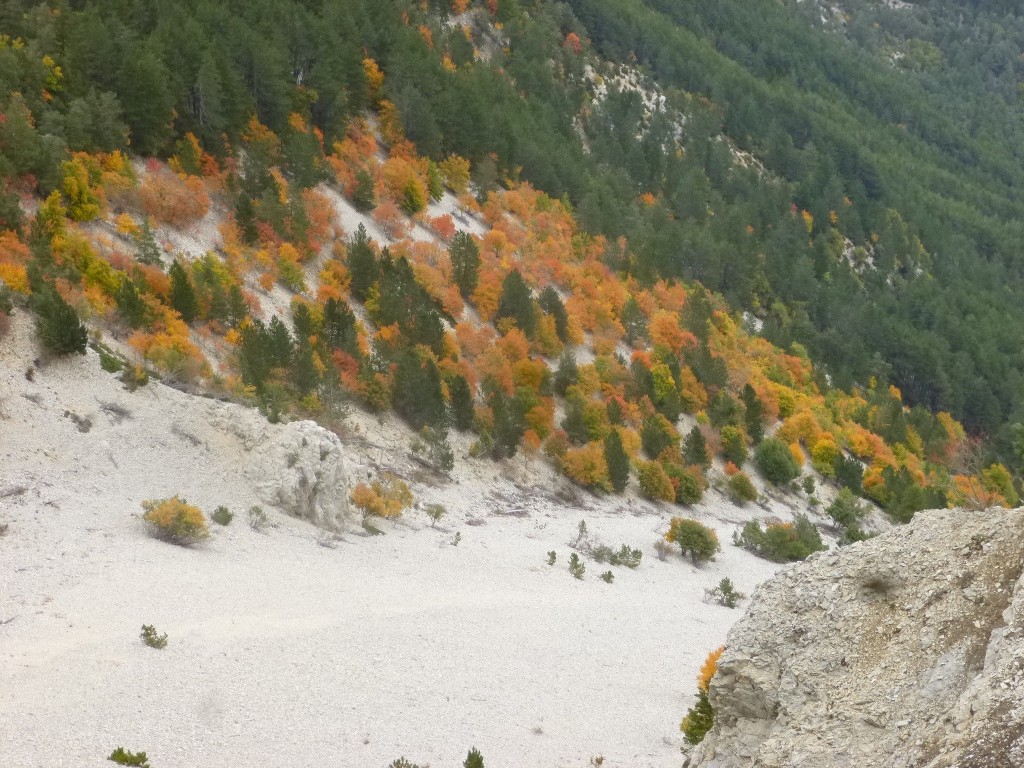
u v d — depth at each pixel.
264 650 30.53
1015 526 18.56
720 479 80.62
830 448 92.25
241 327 60.84
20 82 67.12
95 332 51.41
